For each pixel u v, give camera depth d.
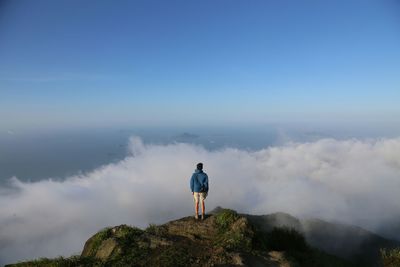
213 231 11.20
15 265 9.92
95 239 10.98
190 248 9.77
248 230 10.96
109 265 8.77
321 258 13.61
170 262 8.57
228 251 9.50
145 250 9.55
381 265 11.83
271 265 9.35
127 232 10.68
